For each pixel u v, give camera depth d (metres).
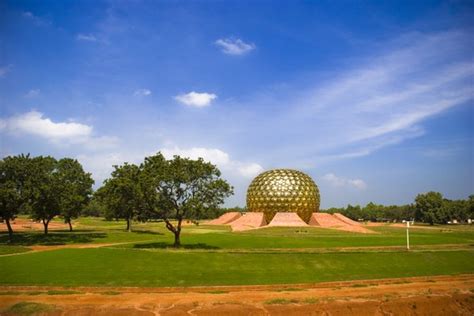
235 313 28.17
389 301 31.50
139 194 53.94
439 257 48.12
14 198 65.19
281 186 104.75
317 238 66.88
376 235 74.31
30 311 27.69
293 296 32.66
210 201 57.00
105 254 45.94
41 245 63.09
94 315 27.67
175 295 32.72
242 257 45.06
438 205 148.12
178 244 56.72
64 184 73.31
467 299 33.47
